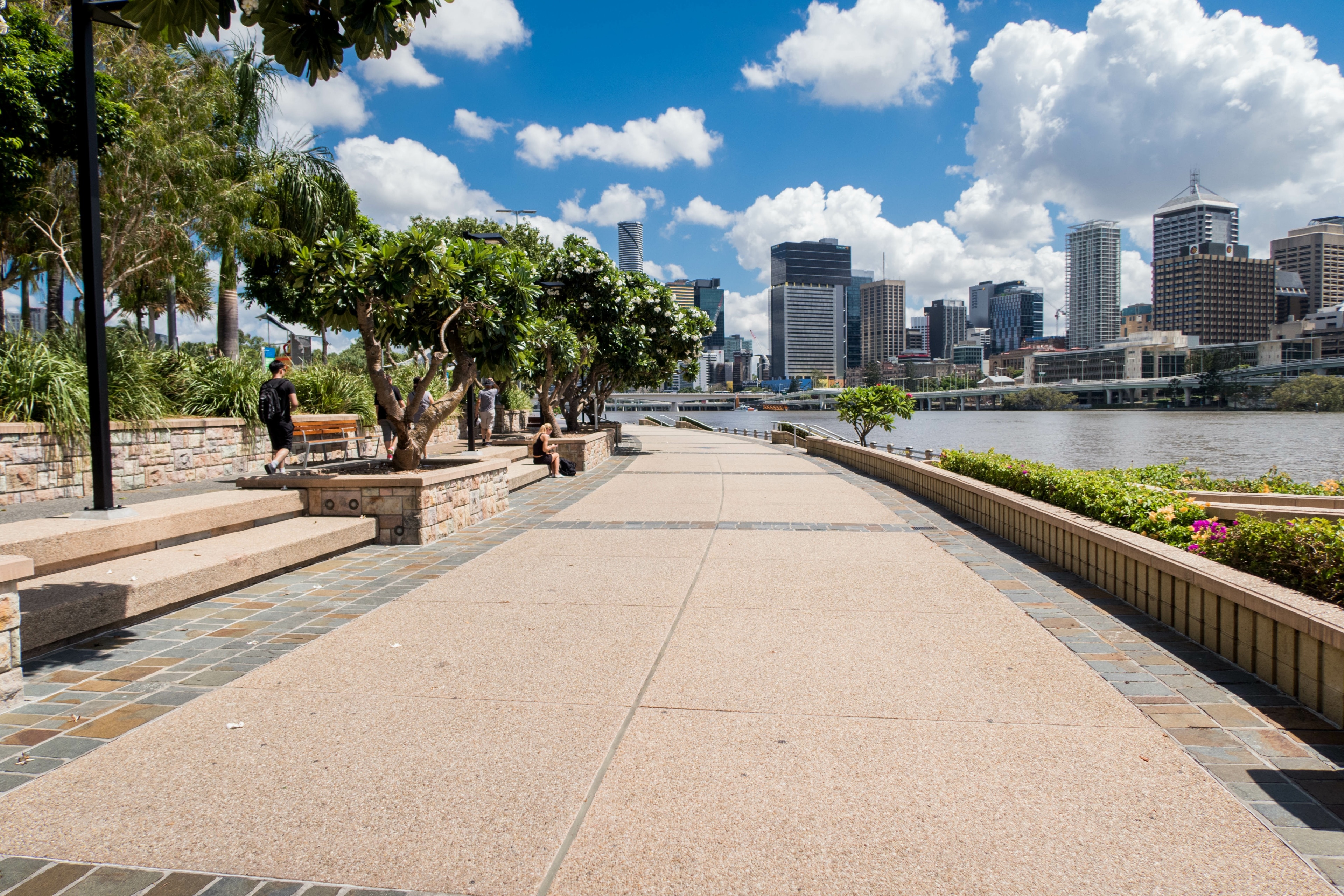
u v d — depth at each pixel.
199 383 12.73
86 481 9.38
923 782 3.03
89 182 5.86
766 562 7.12
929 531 8.84
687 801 2.89
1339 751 3.28
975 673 4.21
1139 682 4.07
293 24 3.92
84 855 2.56
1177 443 62.44
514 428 30.14
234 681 4.14
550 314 20.50
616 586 6.21
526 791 2.97
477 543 8.14
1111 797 2.91
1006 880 2.42
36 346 9.80
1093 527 6.26
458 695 3.94
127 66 14.06
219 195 15.65
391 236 9.17
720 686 4.04
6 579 3.72
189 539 6.68
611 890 2.37
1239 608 4.30
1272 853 2.55
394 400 8.94
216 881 2.43
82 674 4.24
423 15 4.00
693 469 17.56
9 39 10.73
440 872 2.47
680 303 26.17
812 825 2.73
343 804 2.88
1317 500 8.86
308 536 6.90
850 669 4.29
